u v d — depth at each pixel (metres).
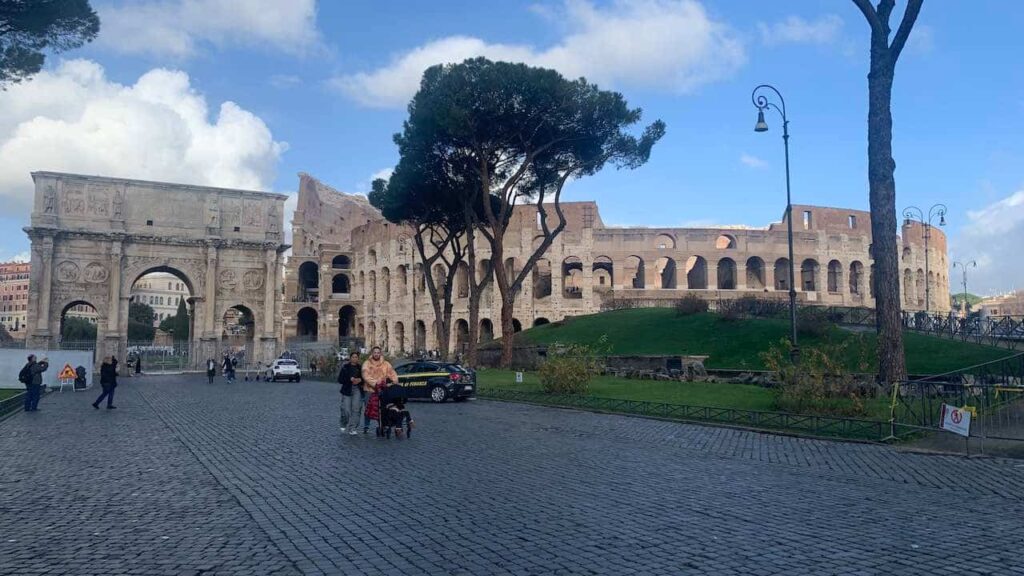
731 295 76.94
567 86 39.94
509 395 30.70
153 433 18.81
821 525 9.06
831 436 18.11
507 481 11.92
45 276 61.03
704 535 8.48
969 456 15.13
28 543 8.06
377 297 90.75
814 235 81.00
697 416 22.33
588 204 79.69
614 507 9.98
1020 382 22.03
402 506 9.97
